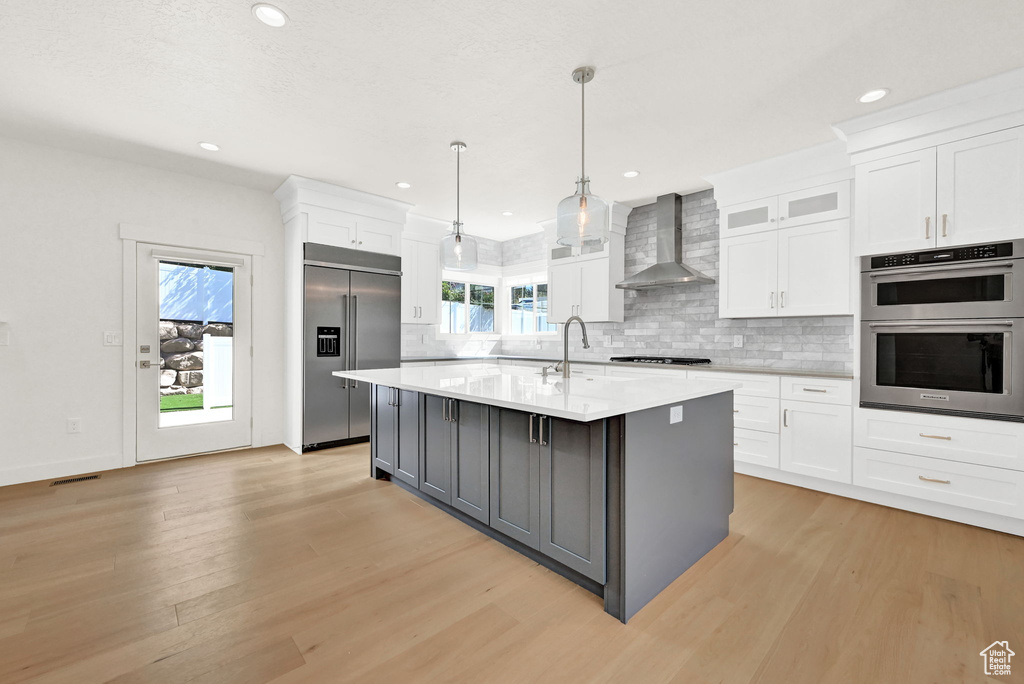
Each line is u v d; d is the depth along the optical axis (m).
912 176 2.63
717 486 2.28
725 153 3.30
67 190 3.29
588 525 1.79
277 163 3.52
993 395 2.40
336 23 1.91
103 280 3.44
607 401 1.72
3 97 2.53
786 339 3.72
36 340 3.20
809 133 2.97
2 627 1.60
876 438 2.80
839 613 1.71
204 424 3.93
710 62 2.19
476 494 2.34
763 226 3.50
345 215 4.22
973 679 1.37
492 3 1.79
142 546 2.23
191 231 3.82
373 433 3.30
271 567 2.04
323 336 4.10
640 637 1.58
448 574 2.00
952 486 2.53
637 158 3.38
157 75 2.31
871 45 2.05
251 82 2.37
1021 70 2.22
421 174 3.75
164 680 1.36
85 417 3.38
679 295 4.41
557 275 5.15
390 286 4.56
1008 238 2.33
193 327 3.87
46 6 1.79
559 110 2.67
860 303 2.86
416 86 2.41
